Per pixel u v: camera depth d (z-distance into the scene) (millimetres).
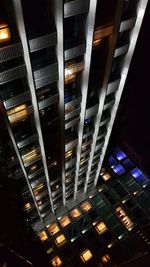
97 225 53938
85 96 26953
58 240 52750
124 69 26781
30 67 19516
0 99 20922
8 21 16297
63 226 54688
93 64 24219
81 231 53625
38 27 17609
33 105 24406
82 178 51969
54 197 49250
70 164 41656
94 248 51000
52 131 31047
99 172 54719
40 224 54844
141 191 55562
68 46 20219
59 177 43594
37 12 16766
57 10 16781
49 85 23812
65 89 25203
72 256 50406
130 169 58688
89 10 17766
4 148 28359
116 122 45469
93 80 26422
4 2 15117
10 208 28422
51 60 21172
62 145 34625
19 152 29953
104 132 40000
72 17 18594
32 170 36469
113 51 22750
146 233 49438
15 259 28344
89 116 32062
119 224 52969
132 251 48469
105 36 21406
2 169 28516
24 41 17281
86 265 49125
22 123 26578
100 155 48125
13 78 20031
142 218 52062
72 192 54625
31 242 35719
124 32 22766
